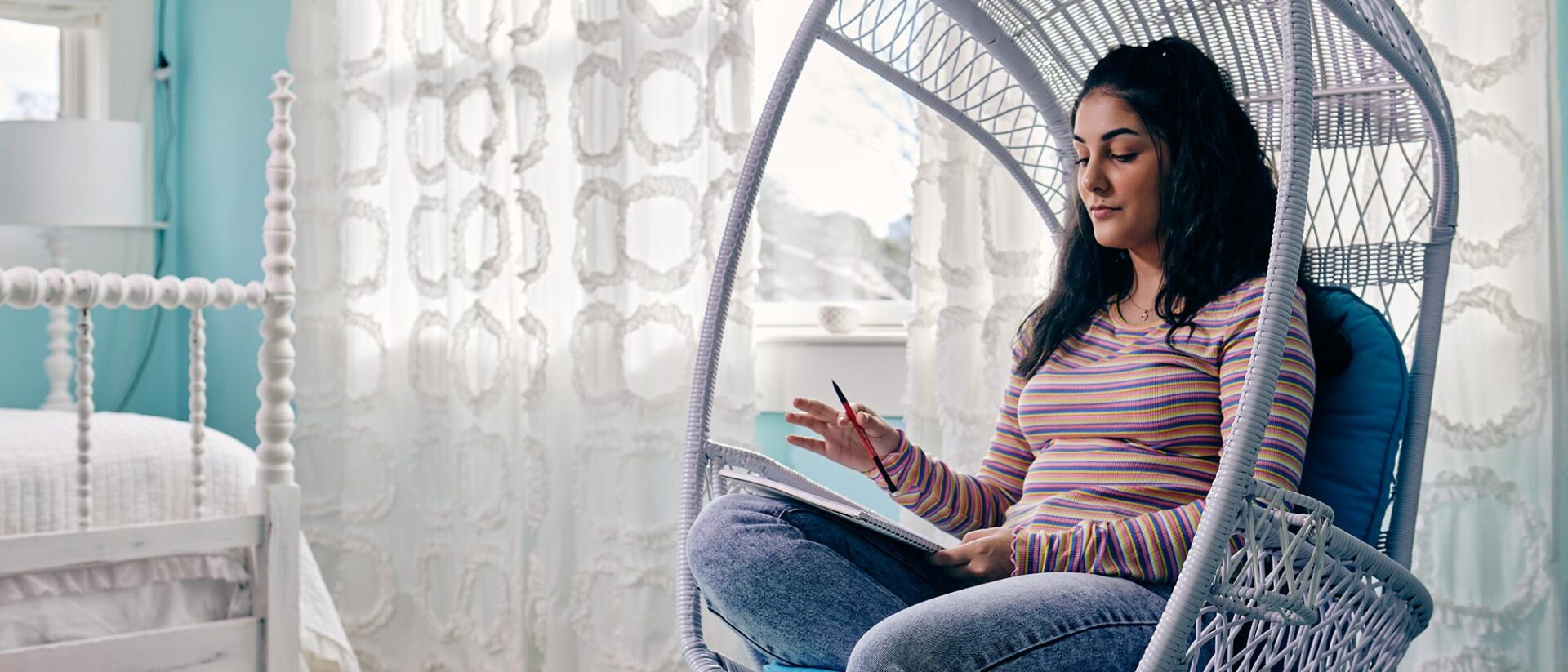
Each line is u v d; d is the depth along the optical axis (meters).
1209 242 1.25
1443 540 1.72
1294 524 1.07
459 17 2.49
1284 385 1.14
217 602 2.00
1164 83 1.27
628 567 2.33
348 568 2.66
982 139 1.67
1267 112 1.51
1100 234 1.32
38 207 2.63
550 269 2.43
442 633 2.55
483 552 2.50
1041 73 1.62
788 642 1.19
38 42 3.07
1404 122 1.44
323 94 2.69
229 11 3.03
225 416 3.05
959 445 2.01
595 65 2.31
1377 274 1.49
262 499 1.98
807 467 2.33
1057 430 1.32
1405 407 1.31
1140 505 1.21
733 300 2.22
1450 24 1.69
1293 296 1.00
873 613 1.16
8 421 1.99
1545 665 1.66
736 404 2.22
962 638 0.99
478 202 2.50
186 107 3.11
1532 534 1.66
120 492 1.95
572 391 2.43
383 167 2.61
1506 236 1.67
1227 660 1.05
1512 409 1.67
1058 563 1.13
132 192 2.77
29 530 1.85
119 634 1.89
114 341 3.06
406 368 2.62
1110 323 1.36
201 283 1.94
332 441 2.68
